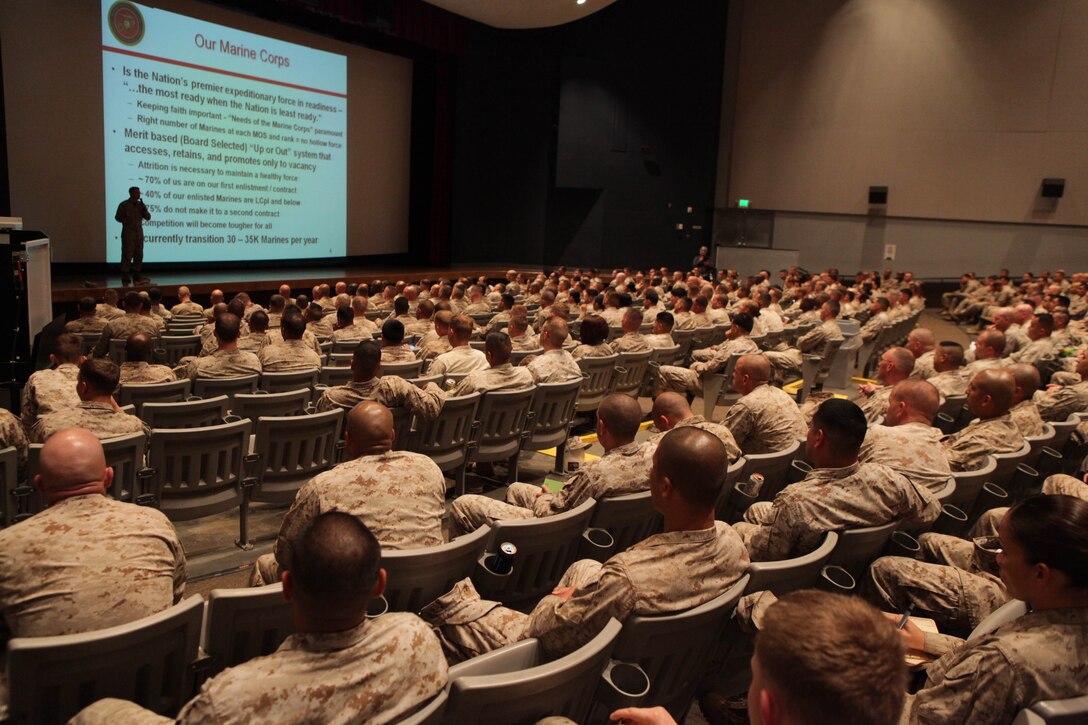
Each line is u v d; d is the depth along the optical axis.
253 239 14.20
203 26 12.87
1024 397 4.48
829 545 2.40
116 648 1.73
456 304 10.13
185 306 9.30
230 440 3.71
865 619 1.00
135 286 10.89
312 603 1.44
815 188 19.98
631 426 2.98
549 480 5.30
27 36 10.90
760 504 3.31
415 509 2.55
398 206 17.73
